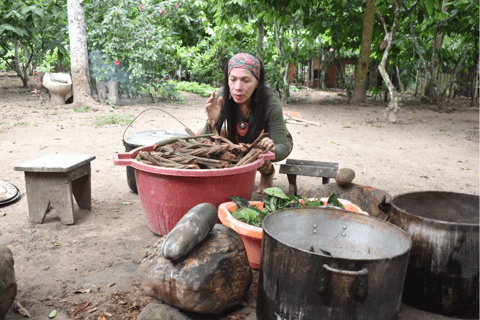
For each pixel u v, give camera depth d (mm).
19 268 2523
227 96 3189
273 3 11875
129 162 2771
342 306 1633
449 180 4824
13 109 10055
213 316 2051
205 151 2875
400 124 9719
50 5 12133
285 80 14117
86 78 10633
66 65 15531
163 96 12734
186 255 2002
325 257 1618
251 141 3354
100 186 4305
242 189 2857
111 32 10859
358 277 1597
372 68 19531
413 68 17016
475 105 14461
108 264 2596
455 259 1992
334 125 9422
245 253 2178
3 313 1894
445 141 7602
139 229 3189
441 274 2025
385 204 2422
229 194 2771
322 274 1631
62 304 2127
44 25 12867
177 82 17469
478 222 2441
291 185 3990
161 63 12195
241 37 16125
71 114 9609
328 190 3367
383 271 1628
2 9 12078
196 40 19672
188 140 3262
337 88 23859
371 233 2105
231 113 3262
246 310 2133
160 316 1889
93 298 2188
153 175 2705
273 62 13859
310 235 2240
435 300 2072
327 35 14609
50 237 3002
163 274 1965
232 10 12797
